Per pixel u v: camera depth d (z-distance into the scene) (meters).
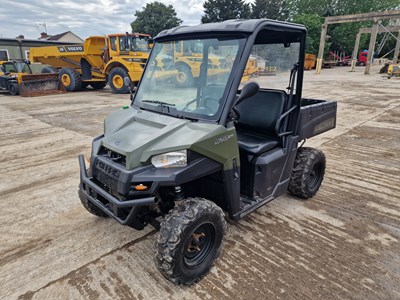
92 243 2.73
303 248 2.66
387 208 3.37
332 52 37.66
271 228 2.97
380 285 2.24
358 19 21.16
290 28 2.53
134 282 2.26
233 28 2.28
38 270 2.39
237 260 2.50
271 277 2.31
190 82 2.43
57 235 2.86
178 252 1.99
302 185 3.35
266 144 2.80
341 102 10.08
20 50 24.14
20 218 3.17
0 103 10.79
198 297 2.11
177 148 2.02
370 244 2.73
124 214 2.16
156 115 2.48
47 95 13.00
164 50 2.68
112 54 12.69
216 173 2.40
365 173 4.34
